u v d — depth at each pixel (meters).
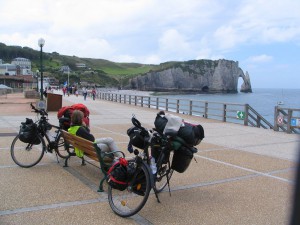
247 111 16.34
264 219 4.59
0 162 7.34
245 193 5.70
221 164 7.81
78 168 7.00
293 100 118.25
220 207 5.02
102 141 6.07
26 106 26.38
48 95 20.69
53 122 15.15
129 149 5.23
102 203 5.05
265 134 13.41
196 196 5.50
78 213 4.64
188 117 20.09
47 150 7.31
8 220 4.34
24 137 6.86
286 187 6.07
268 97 153.38
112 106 28.53
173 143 5.06
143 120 17.59
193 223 4.42
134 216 4.61
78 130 6.45
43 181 6.04
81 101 37.56
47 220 4.38
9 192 5.41
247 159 8.47
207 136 12.52
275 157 8.80
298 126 13.38
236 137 12.46
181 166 5.21
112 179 4.73
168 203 5.14
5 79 114.00
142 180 4.63
